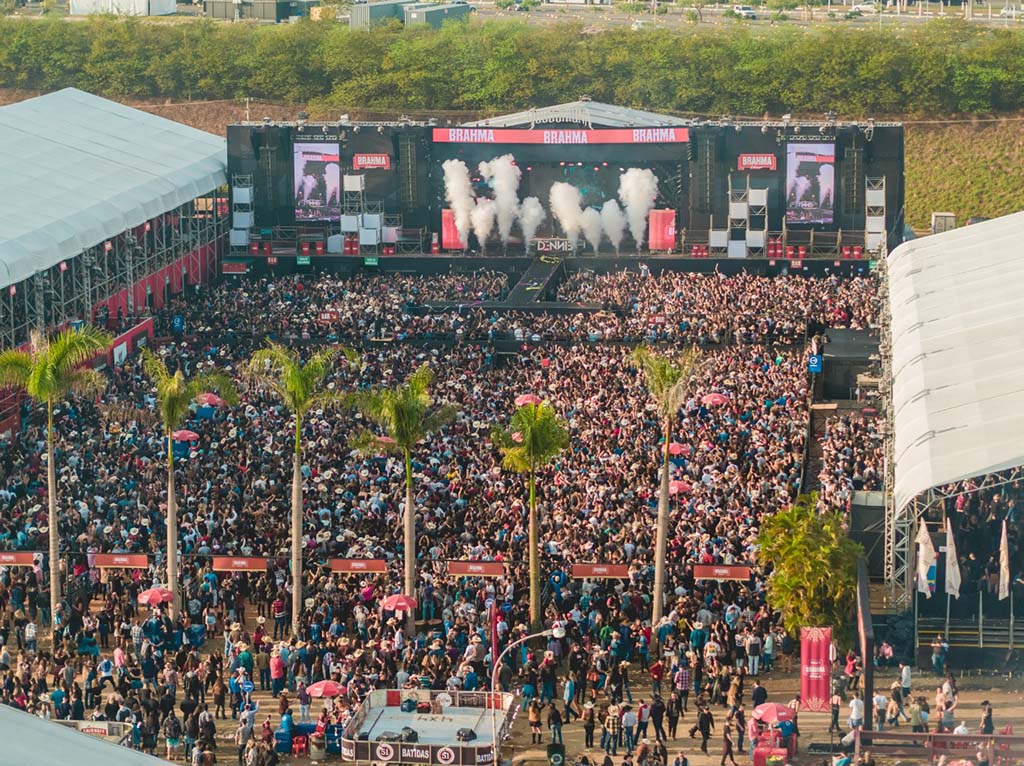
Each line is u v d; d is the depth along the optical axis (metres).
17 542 85.00
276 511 88.12
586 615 77.88
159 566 82.88
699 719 69.31
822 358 118.00
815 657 69.56
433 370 115.12
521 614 78.62
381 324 130.88
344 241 153.25
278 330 130.25
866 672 69.00
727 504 86.81
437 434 101.06
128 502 88.75
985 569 79.75
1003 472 87.88
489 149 153.38
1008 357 87.00
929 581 75.88
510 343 128.00
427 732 67.81
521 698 72.44
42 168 140.12
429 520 86.25
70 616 78.94
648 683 75.75
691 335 127.44
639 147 152.00
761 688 71.00
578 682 73.69
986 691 74.00
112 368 121.50
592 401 105.06
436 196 154.75
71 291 131.50
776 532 75.88
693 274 147.25
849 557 74.56
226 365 117.62
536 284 143.38
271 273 153.75
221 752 70.06
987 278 104.25
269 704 74.69
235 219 153.25
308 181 153.88
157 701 70.81
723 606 78.25
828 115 152.12
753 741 67.12
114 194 137.25
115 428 101.25
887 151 148.50
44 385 80.00
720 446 96.56
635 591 79.25
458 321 130.25
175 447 98.50
